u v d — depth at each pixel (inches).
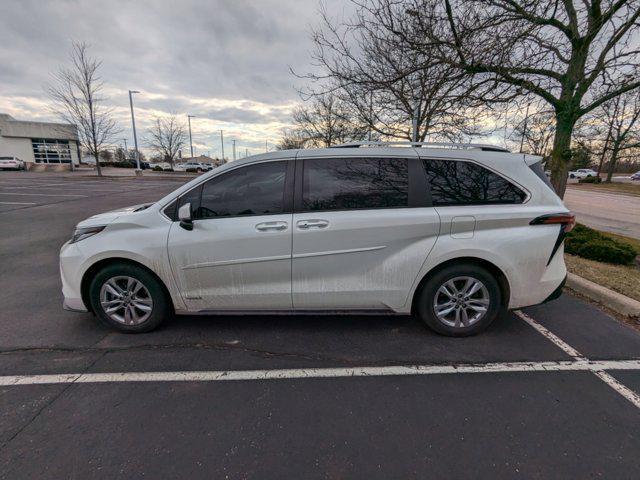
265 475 72.7
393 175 122.3
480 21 183.8
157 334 130.6
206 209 123.0
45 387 100.0
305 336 129.3
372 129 335.0
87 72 968.3
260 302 125.6
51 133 1556.3
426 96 216.1
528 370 109.2
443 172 122.8
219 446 79.9
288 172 122.6
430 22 189.0
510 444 80.6
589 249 217.6
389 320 141.6
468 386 101.6
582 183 1600.6
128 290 127.8
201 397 96.5
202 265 122.3
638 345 124.2
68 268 126.1
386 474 72.9
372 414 90.2
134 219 124.5
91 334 130.5
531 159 126.0
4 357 115.2
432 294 124.6
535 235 119.1
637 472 73.3
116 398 95.8
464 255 119.1
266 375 106.5
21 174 1202.6
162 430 84.5
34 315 146.2
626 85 196.5
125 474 72.4
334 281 122.7
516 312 149.8
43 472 72.7
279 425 86.4
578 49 198.4
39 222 359.6
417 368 110.2
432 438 82.4
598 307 155.4
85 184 869.2
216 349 120.6
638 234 370.6
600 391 99.5
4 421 86.8
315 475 72.7
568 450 78.9
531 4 173.6
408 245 120.1
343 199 121.3
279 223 119.3
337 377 105.8
